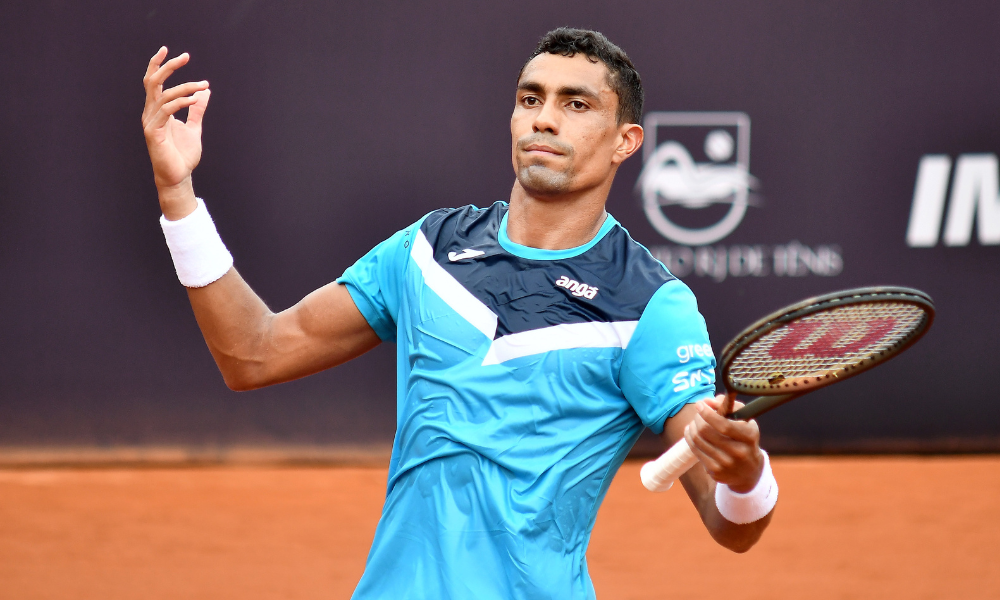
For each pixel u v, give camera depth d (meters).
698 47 33.47
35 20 31.67
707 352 8.82
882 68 33.62
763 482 7.82
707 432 7.41
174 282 33.06
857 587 22.56
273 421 33.91
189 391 33.50
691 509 28.69
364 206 33.44
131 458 33.31
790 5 33.41
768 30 33.47
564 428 8.64
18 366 32.75
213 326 9.41
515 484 8.54
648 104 33.59
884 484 31.50
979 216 34.16
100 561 24.03
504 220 9.55
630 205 33.91
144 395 33.28
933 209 34.09
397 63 33.19
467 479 8.61
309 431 34.03
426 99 33.34
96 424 33.12
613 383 8.74
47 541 25.56
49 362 32.81
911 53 33.62
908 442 34.94
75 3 31.78
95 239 32.59
